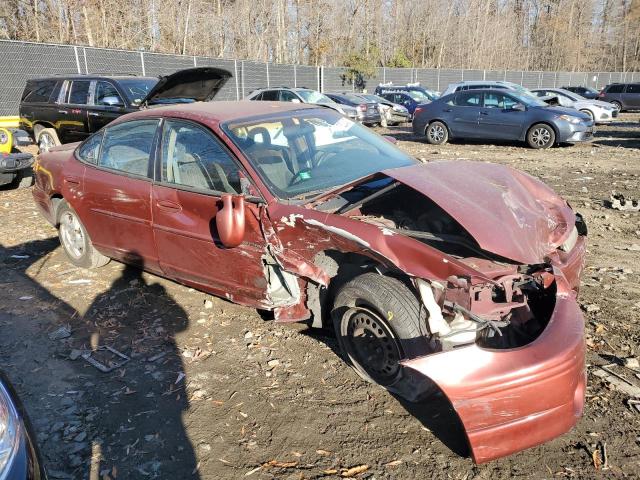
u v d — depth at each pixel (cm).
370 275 331
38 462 212
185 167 426
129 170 472
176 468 288
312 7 4259
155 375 370
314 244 345
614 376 354
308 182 397
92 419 328
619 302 459
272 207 364
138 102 1093
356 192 395
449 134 1584
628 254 581
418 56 5197
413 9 5081
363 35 4716
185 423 322
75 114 1165
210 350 398
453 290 294
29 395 353
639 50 6744
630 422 312
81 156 530
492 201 339
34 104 1254
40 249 621
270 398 342
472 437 268
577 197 853
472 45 5531
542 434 274
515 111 1466
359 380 356
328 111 494
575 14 6359
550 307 317
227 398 344
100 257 546
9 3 2716
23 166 902
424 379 313
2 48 1625
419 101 2472
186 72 675
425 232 361
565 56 6256
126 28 3114
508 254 304
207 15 3616
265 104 479
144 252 466
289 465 288
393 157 460
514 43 6109
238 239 369
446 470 282
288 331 422
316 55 4328
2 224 720
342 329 352
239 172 386
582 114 1447
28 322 447
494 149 1464
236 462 291
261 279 382
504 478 276
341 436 308
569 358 274
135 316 454
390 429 312
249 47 3881
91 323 444
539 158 1274
